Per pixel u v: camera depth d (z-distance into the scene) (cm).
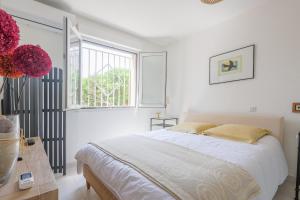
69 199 183
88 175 186
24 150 131
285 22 222
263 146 183
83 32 279
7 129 74
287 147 220
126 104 382
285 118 222
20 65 90
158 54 372
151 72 379
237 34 271
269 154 171
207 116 297
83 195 191
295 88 214
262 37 243
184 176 110
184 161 138
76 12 262
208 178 108
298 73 211
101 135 314
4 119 75
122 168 133
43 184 80
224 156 151
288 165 218
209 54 312
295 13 214
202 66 324
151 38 362
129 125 357
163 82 376
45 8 230
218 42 297
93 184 175
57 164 245
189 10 254
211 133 236
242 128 222
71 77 245
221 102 293
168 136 228
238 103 270
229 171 120
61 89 243
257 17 247
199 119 308
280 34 226
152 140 205
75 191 199
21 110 216
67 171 256
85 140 293
